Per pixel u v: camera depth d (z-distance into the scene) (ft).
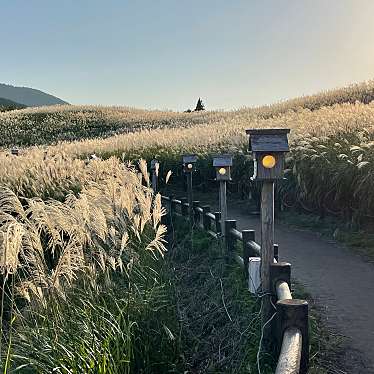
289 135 49.19
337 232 31.35
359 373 13.89
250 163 47.29
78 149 85.05
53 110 223.71
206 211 32.60
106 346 14.12
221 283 20.98
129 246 22.31
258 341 16.07
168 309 18.71
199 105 322.75
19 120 205.87
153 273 21.09
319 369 13.96
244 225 38.32
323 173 35.12
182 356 17.11
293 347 11.04
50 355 13.80
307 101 123.44
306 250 28.53
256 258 17.02
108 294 17.40
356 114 52.03
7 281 17.13
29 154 58.59
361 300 19.61
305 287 21.49
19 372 13.47
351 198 32.86
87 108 225.56
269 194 15.53
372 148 33.09
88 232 17.93
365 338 16.10
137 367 15.74
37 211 16.21
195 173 58.59
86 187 32.30
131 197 24.43
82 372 13.24
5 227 14.29
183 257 29.96
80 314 15.57
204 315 20.27
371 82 121.39
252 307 18.40
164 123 175.01
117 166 39.32
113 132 171.12
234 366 16.07
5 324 15.87
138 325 16.74
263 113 125.18
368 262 25.29
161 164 63.10
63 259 16.28
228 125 88.69
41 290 15.72
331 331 16.69
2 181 38.81
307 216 37.45
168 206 42.80
